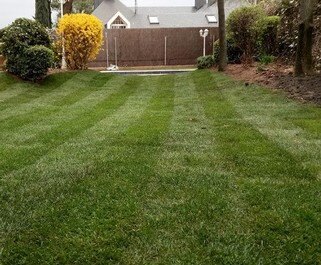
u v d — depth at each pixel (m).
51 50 13.60
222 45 14.44
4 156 5.07
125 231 2.97
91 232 2.96
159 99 10.38
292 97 8.74
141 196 3.61
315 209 3.27
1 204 3.53
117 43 23.91
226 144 5.38
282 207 3.29
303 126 6.31
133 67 23.75
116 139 5.81
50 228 3.04
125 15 40.38
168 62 24.47
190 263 2.57
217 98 9.74
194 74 14.94
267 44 15.29
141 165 4.47
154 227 3.03
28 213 3.31
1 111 8.78
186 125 6.74
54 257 2.66
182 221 3.11
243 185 3.80
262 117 7.14
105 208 3.35
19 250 2.75
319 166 4.32
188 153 5.00
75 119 7.70
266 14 15.95
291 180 3.96
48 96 11.17
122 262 2.61
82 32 15.27
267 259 2.60
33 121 7.60
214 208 3.30
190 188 3.77
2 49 13.04
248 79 11.74
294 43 13.80
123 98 10.80
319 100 8.11
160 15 40.38
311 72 10.59
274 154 4.80
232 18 14.44
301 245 2.76
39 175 4.26
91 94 11.61
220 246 2.75
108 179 4.04
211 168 4.39
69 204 3.45
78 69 16.03
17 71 13.01
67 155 5.04
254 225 3.03
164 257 2.65
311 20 10.31
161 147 5.33
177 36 24.20
